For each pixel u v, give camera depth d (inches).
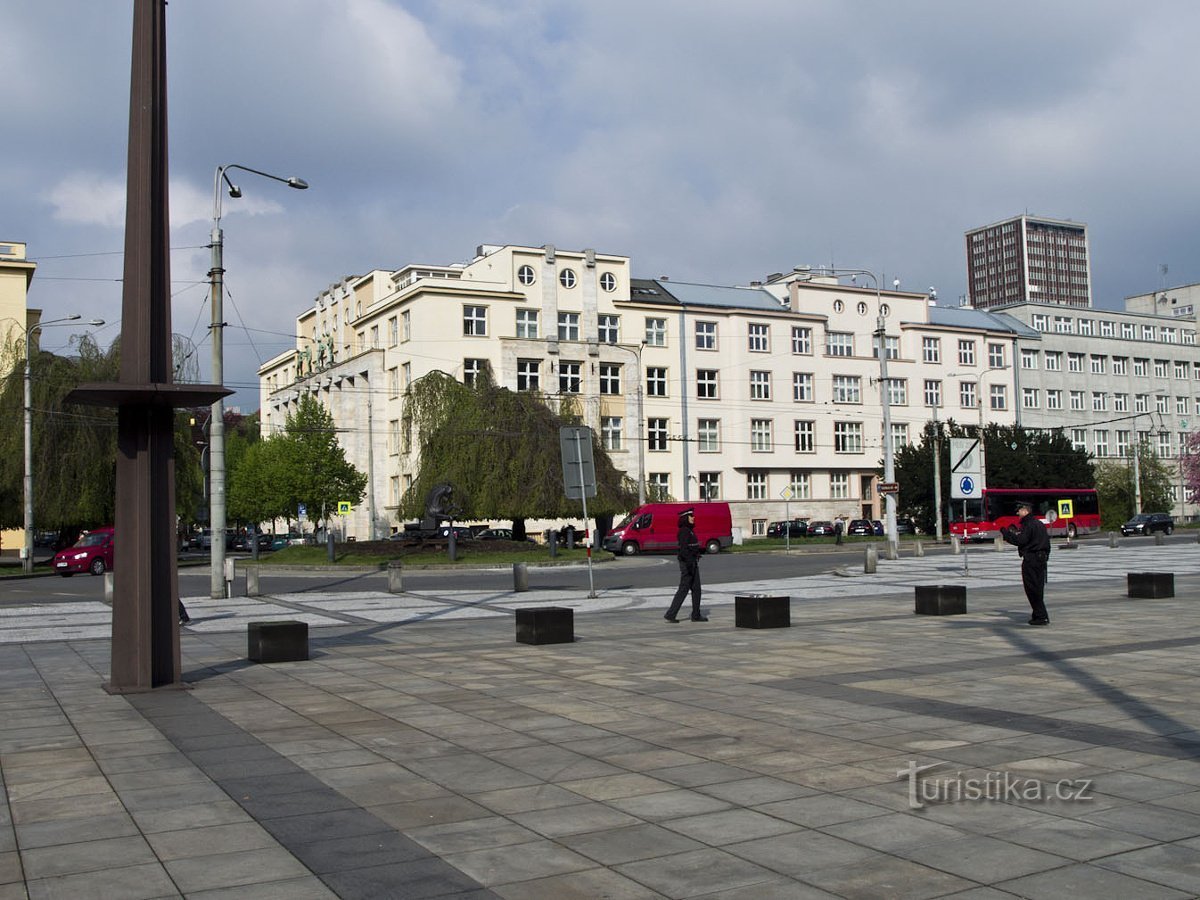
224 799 278.4
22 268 2551.7
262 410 4165.8
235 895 206.8
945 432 2768.2
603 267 2768.2
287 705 423.2
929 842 232.5
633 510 2114.9
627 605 922.1
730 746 332.2
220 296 1050.7
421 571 1558.8
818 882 209.0
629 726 368.2
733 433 2878.9
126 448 469.1
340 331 3341.5
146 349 461.7
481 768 310.0
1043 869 213.3
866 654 540.4
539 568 1558.8
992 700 400.2
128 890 210.2
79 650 642.2
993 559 1654.8
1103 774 287.0
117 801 277.3
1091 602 825.5
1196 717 361.4
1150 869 212.1
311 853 232.2
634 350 2738.7
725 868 218.4
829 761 309.1
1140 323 3919.8
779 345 2950.3
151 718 398.3
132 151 467.5
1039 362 3481.8
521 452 1937.7
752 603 676.7
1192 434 3462.1
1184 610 745.6
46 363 1868.8
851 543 2428.6
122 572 466.6
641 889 207.5
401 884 211.9
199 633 732.7
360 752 334.0
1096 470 3314.5
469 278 2787.9
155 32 474.9
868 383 3085.6
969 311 3491.6
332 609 928.9
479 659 557.3
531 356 2600.9
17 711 416.5
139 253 462.9
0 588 1428.4
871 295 3122.5
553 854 229.5
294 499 2706.7
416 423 1952.5
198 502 2097.7
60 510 1845.5
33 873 221.0
